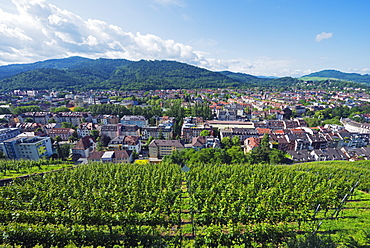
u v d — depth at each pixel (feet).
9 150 338.34
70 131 470.80
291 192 176.96
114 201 165.37
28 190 180.55
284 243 115.96
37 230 120.47
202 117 621.31
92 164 287.07
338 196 179.73
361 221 142.20
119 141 396.98
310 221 143.23
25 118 567.59
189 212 161.79
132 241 119.55
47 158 367.45
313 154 357.82
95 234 119.34
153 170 247.09
